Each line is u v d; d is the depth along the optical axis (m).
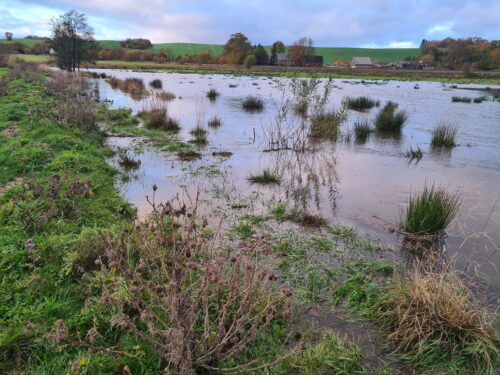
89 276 3.64
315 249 4.90
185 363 2.45
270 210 6.21
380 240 5.25
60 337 2.63
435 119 16.23
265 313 3.02
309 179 8.04
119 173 7.96
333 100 22.05
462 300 3.30
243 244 4.86
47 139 8.86
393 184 7.78
